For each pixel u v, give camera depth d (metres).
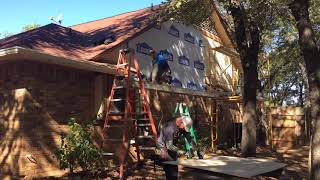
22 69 10.88
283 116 22.94
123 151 11.04
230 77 23.28
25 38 12.77
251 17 14.30
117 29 15.34
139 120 12.58
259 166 8.13
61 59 10.61
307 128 23.80
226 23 21.47
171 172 8.89
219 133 20.05
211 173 7.84
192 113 17.70
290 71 37.53
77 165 11.26
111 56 13.30
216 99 19.61
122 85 12.52
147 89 13.92
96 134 12.57
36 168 10.84
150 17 14.97
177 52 18.03
